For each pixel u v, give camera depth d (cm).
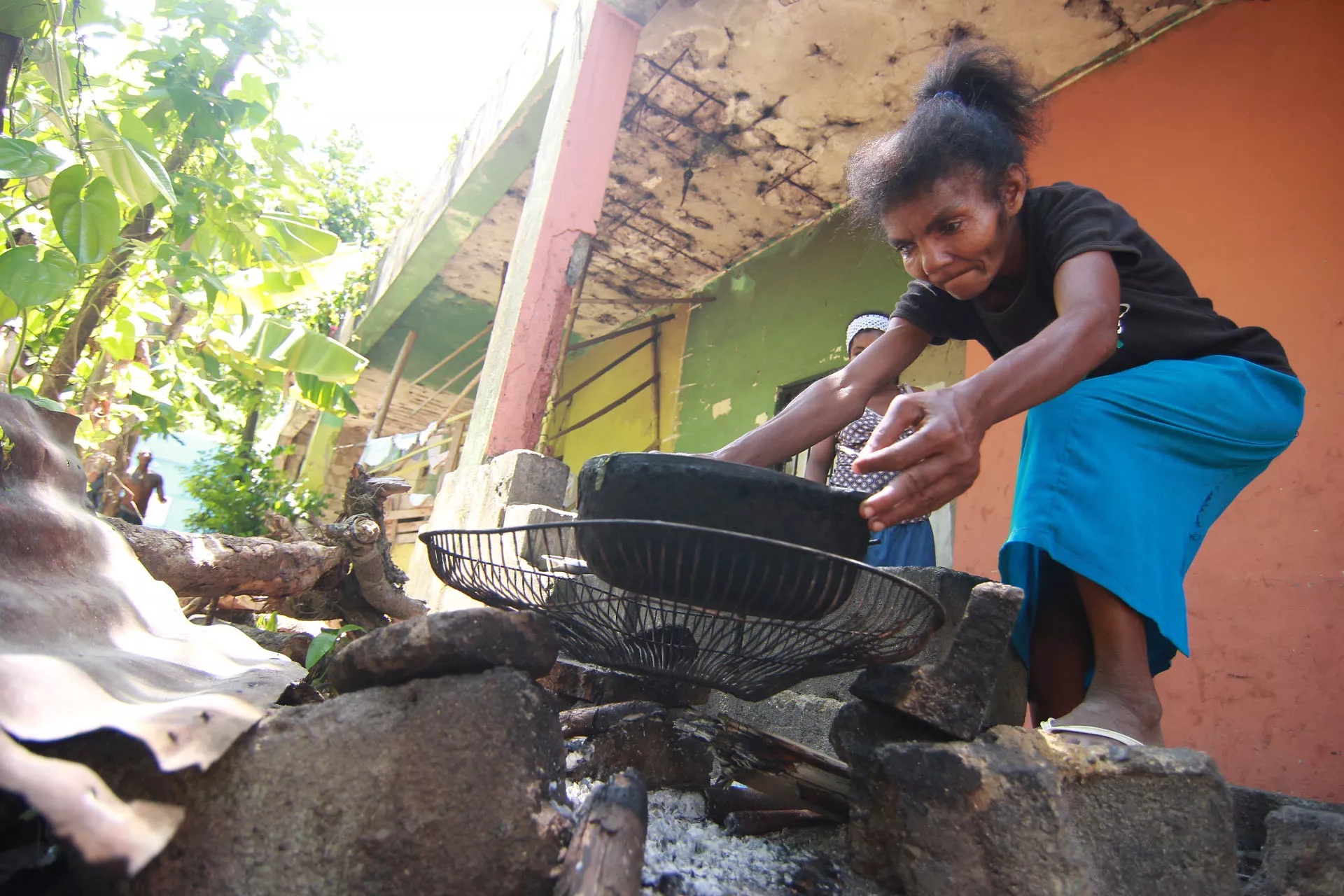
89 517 179
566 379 990
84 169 273
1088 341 146
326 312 1164
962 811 126
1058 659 178
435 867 118
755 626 153
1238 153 431
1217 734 358
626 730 193
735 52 562
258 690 133
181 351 423
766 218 724
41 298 265
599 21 525
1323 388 369
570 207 490
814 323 679
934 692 139
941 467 132
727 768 175
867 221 187
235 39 398
